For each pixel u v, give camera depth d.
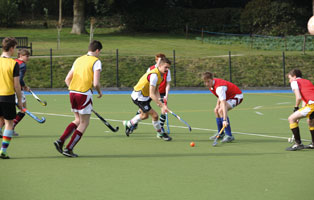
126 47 89.06
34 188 14.33
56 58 70.31
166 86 26.25
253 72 71.12
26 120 30.69
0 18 111.81
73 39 98.81
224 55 77.94
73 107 19.06
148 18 115.88
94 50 19.41
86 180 15.37
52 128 27.38
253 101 46.94
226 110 22.36
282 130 27.62
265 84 68.62
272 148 21.61
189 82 66.75
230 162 18.42
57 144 18.84
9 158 18.77
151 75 22.19
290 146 22.16
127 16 116.44
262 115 35.06
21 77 24.06
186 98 50.44
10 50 18.42
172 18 116.50
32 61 68.00
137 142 23.02
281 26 107.94
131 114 35.12
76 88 18.80
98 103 43.72
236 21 115.62
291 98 50.88
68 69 67.50
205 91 61.47
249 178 15.81
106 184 14.88
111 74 66.94
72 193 13.81
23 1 125.25
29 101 44.91
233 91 22.67
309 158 19.25
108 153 20.14
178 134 25.75
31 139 23.56
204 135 25.45
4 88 18.05
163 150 20.94
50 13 128.12
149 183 15.05
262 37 105.38
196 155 19.81
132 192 13.98
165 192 14.02
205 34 116.50
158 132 23.58
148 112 23.09
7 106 18.12
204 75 22.41
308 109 20.55
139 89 22.91
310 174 16.42
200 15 116.88
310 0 117.38
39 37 99.44
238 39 104.88
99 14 123.50
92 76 18.91
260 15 109.06
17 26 114.56
